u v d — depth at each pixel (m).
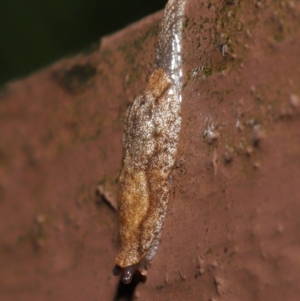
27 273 0.18
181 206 0.15
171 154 0.15
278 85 0.14
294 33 0.14
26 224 0.18
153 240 0.15
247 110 0.14
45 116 0.18
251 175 0.14
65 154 0.17
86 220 0.17
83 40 0.21
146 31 0.16
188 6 0.15
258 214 0.14
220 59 0.15
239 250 0.14
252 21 0.14
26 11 0.21
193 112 0.15
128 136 0.15
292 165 0.14
